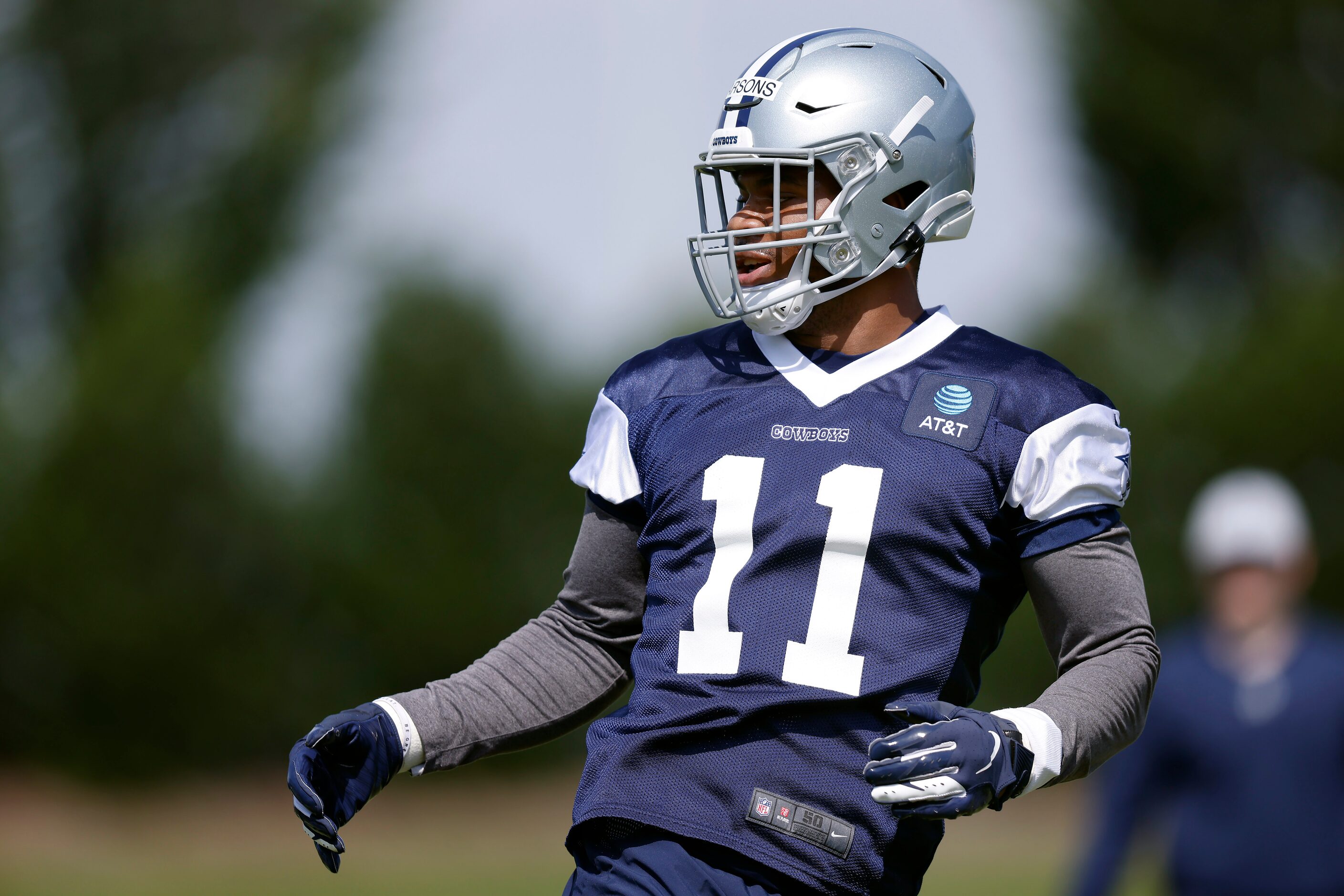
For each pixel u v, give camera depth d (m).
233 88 87.62
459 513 67.88
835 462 8.02
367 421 68.69
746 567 7.97
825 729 7.73
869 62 8.79
